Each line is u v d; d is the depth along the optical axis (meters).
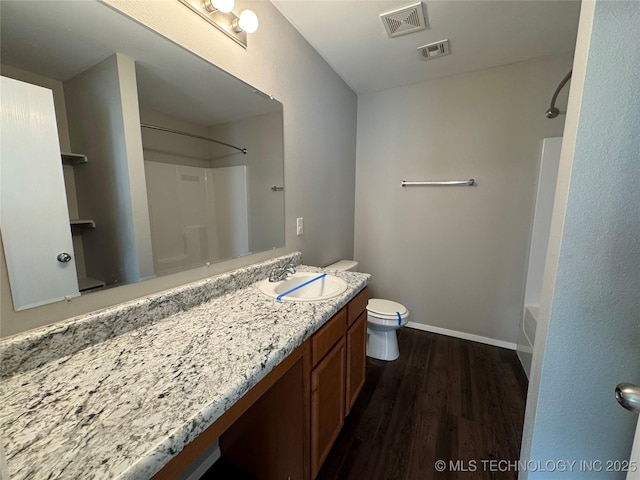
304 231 1.84
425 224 2.42
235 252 1.31
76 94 0.74
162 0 0.92
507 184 2.09
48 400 0.55
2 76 0.61
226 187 1.25
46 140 0.68
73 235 0.74
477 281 2.28
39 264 0.68
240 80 1.24
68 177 0.73
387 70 2.07
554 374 0.75
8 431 0.47
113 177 0.83
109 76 0.81
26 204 0.65
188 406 0.53
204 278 1.14
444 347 2.23
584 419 0.74
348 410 1.36
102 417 0.50
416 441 1.34
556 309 0.73
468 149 2.18
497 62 1.96
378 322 1.96
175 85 1.00
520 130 2.01
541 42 1.71
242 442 1.19
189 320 0.93
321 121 1.94
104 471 0.40
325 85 1.96
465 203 2.25
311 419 1.02
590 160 0.66
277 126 1.51
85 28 0.75
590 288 0.69
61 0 0.70
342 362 1.25
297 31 1.60
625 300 0.67
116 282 0.84
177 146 1.02
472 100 2.12
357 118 2.58
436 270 2.43
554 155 1.81
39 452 0.43
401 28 1.57
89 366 0.66
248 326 0.88
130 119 0.88
